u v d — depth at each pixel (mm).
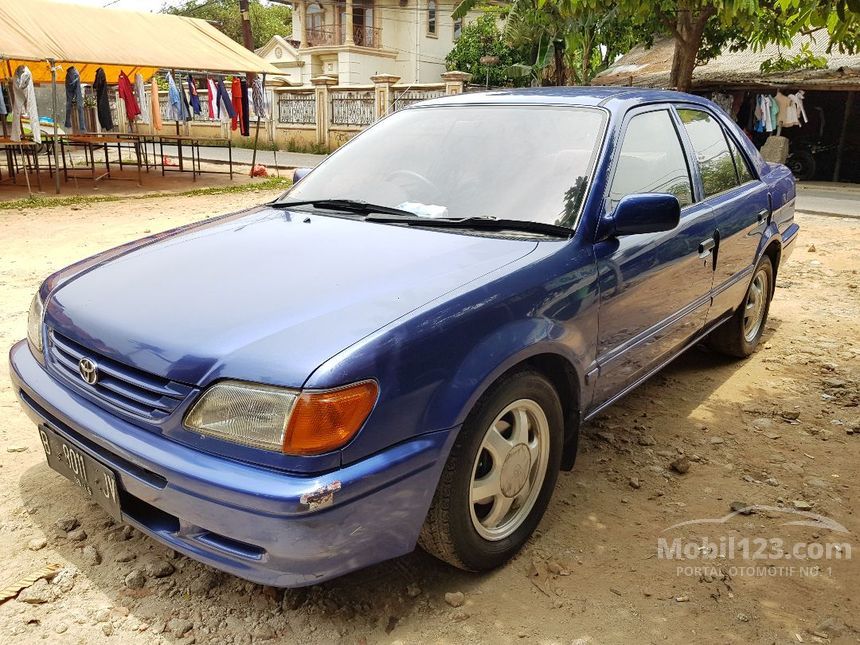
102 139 13867
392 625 2277
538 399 2557
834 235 9531
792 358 4809
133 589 2402
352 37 32438
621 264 2898
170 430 2051
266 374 1942
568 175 2934
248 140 26766
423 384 2096
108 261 2818
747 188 4277
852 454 3514
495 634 2254
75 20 13797
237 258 2627
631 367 3189
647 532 2838
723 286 3965
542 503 2727
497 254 2572
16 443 3344
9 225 9492
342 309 2162
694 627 2314
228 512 1931
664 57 23344
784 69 18078
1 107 11586
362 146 3611
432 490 2156
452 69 29578
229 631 2234
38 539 2629
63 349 2406
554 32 17531
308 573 1976
